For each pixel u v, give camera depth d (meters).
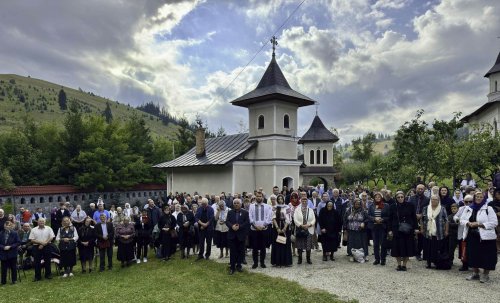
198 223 12.44
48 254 11.63
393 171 23.69
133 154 47.88
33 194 35.00
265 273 10.05
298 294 8.05
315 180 49.62
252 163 26.39
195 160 28.19
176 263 12.14
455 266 10.18
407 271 9.71
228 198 17.06
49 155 41.66
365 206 11.34
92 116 46.06
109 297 8.73
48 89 165.12
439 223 9.66
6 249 10.95
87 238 12.11
